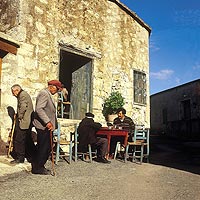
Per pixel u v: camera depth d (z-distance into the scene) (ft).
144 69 38.86
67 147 26.91
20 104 19.24
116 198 12.42
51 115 17.44
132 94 35.86
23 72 23.71
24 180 15.19
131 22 37.22
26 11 24.38
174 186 15.03
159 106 86.99
